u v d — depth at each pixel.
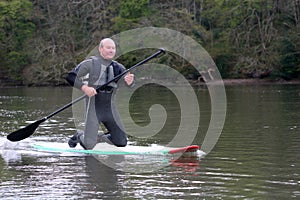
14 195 8.06
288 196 7.84
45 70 44.75
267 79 42.78
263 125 15.01
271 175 9.05
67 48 45.31
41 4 49.34
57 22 46.84
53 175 9.26
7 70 48.19
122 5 44.38
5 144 12.25
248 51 42.88
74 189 8.34
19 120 17.73
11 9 48.03
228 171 9.40
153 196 7.93
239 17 43.34
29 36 48.09
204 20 46.44
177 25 42.66
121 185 8.55
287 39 41.91
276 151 11.09
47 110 21.42
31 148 11.80
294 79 42.91
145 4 44.38
